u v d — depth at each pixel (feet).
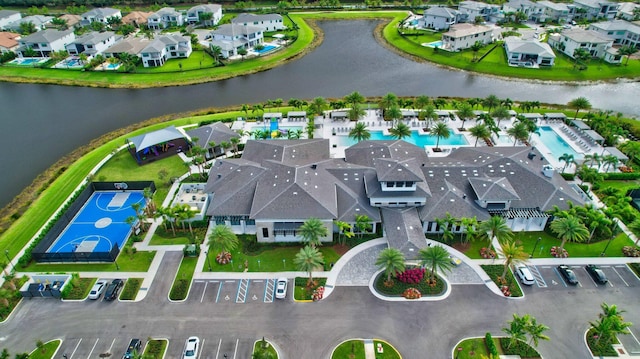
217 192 259.19
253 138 345.72
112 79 492.54
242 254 232.12
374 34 631.56
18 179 315.78
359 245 233.96
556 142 333.42
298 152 291.38
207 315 198.80
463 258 224.74
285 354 180.34
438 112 371.76
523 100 415.85
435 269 198.29
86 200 280.92
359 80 476.54
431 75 486.38
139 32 643.45
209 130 331.36
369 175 259.60
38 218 266.98
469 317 194.59
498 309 197.98
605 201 254.47
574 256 225.15
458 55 528.63
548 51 491.31
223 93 452.35
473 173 259.39
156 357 180.65
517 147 287.48
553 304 200.03
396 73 494.18
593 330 187.52
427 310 198.29
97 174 306.55
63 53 547.08
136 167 313.73
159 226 254.47
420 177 237.45
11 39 586.86
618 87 443.73
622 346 181.16
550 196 244.63
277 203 236.43
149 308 203.21
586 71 473.26
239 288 212.02
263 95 443.32
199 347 184.24
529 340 183.73
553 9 652.07
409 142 325.83
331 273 218.18
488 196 238.68
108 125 391.65
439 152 322.34
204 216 260.21
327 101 418.92
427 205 242.99
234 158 309.63
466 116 343.05
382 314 196.95
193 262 228.22
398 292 206.49
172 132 329.93
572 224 215.31
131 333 191.62
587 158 283.18
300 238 237.66
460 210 237.86
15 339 190.70
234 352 182.09
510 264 215.10
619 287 208.03
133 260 230.89
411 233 225.56
